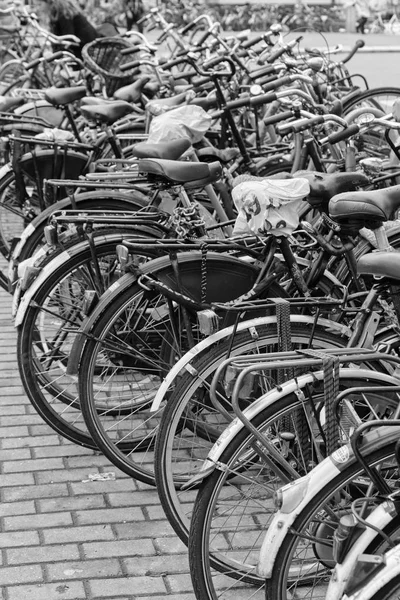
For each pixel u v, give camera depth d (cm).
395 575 249
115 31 1120
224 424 441
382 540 266
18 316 462
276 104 766
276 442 340
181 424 393
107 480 461
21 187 642
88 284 473
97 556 394
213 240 418
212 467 317
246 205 384
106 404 491
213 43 800
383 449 287
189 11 1426
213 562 366
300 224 429
